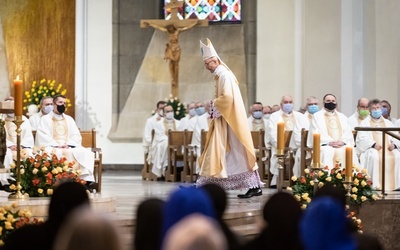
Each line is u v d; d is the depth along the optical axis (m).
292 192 12.16
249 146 13.40
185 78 25.34
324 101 16.78
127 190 16.70
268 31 24.95
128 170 25.34
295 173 17.48
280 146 10.88
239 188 13.64
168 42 25.53
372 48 21.69
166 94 25.59
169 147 20.66
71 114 25.44
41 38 25.67
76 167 15.54
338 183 12.39
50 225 5.70
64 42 25.64
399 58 20.81
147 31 25.67
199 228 3.48
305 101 23.75
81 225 3.55
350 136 16.70
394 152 16.39
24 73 25.44
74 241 3.53
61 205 5.76
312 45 23.42
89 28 25.77
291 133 17.88
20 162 12.03
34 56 25.58
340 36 22.44
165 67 25.64
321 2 23.27
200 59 25.38
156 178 21.14
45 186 11.96
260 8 25.00
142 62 25.72
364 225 12.84
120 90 25.70
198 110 22.06
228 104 13.30
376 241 5.73
